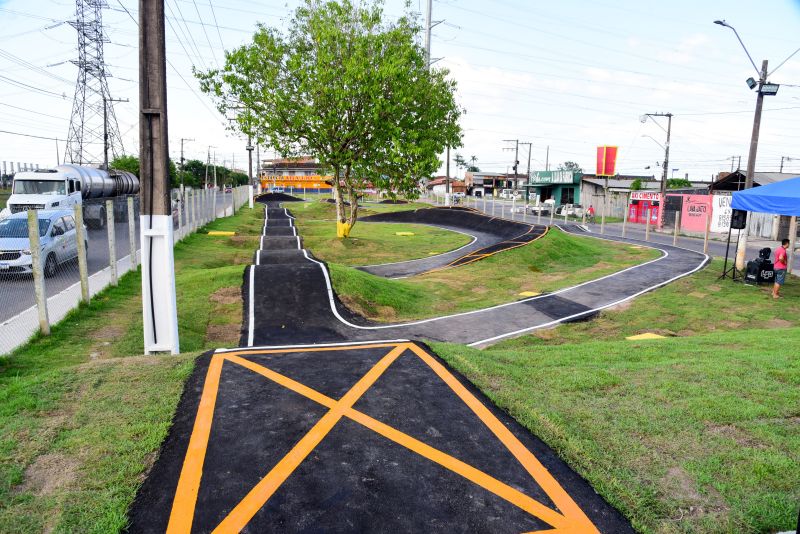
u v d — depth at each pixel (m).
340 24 27.41
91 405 6.09
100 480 4.59
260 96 27.11
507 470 4.84
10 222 15.18
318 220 49.97
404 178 28.59
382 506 4.30
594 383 6.91
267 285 16.33
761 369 7.40
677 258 23.62
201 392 6.48
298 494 4.43
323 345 8.59
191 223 30.48
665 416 5.93
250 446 5.20
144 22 9.23
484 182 109.69
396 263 26.44
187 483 4.56
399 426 5.66
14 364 8.86
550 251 26.72
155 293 9.73
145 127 9.42
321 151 28.17
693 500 4.47
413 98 27.36
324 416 5.88
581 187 60.91
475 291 19.50
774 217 34.72
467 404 6.22
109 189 35.03
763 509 4.30
